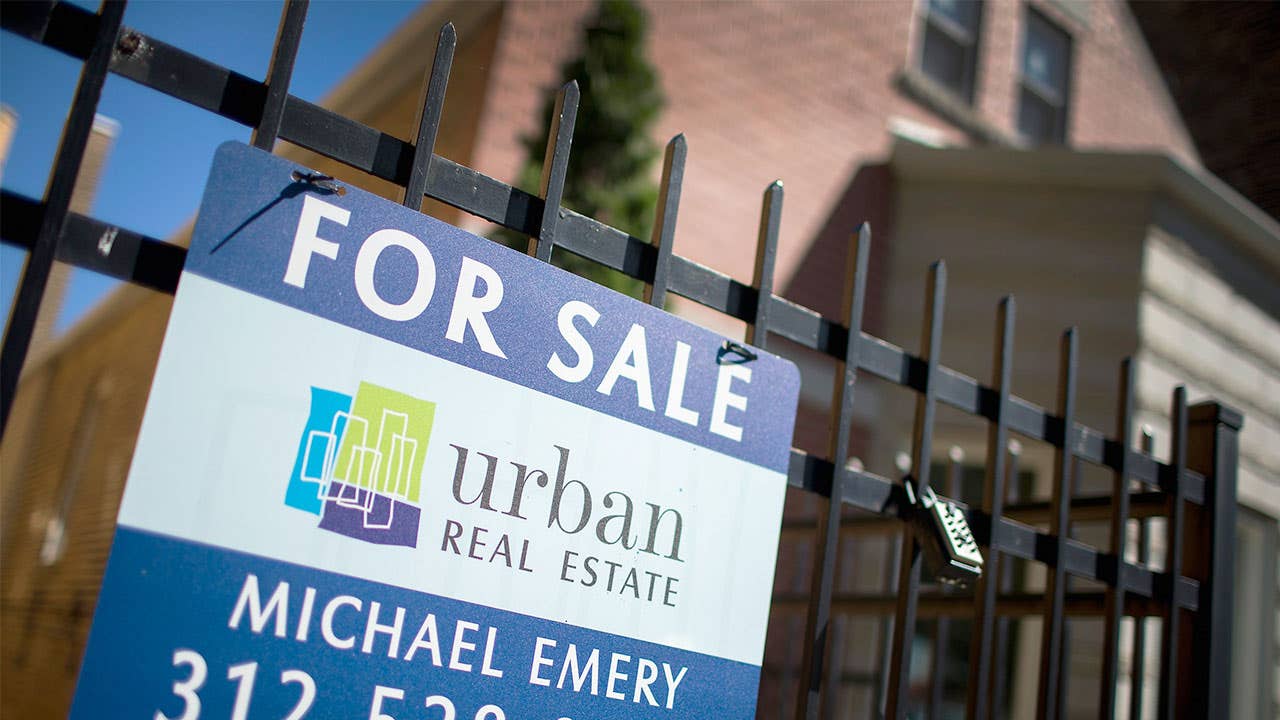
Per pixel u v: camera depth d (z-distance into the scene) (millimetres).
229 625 1611
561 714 1893
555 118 2100
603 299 2059
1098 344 6441
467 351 1876
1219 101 9570
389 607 1743
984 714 2635
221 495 1626
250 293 1692
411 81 7656
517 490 1890
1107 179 6711
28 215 1601
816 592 2350
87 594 9109
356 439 1747
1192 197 6719
